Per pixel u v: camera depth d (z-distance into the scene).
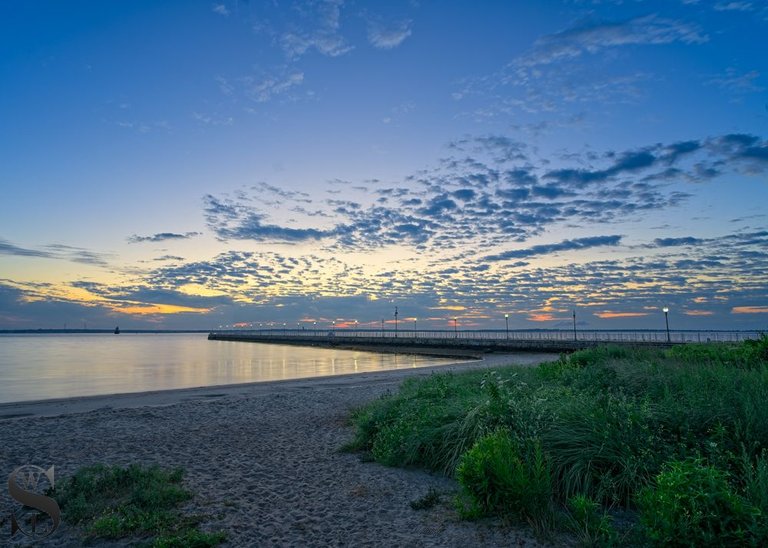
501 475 5.45
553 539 4.94
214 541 5.19
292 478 7.71
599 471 6.04
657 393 8.34
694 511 3.99
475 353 69.81
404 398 11.53
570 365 13.30
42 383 31.84
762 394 6.96
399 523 5.65
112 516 5.88
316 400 17.22
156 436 11.37
